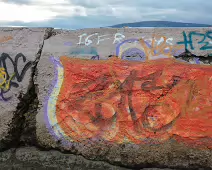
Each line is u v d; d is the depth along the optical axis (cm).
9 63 210
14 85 208
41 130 204
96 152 198
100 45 201
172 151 189
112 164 196
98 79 197
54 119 202
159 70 191
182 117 188
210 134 186
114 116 195
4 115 208
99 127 197
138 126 192
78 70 200
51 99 202
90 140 198
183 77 189
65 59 202
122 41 199
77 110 199
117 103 195
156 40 196
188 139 188
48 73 204
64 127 201
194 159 188
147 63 193
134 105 192
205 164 187
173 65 191
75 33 208
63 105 201
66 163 201
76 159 200
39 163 204
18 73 208
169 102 189
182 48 192
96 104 197
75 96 200
